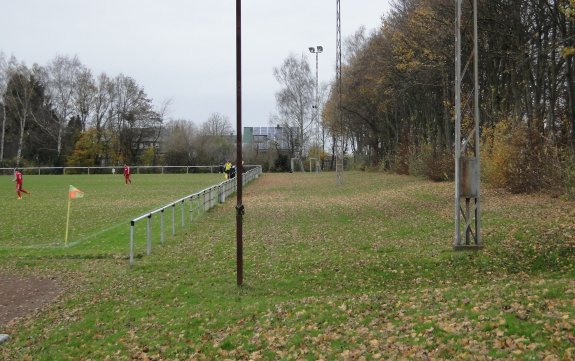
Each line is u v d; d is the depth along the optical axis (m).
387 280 12.16
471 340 6.84
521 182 22.27
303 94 82.19
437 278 11.97
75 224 22.61
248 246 16.77
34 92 78.44
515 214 17.30
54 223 22.86
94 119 84.88
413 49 33.28
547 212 16.78
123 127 85.50
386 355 6.86
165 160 81.94
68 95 83.19
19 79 76.69
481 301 8.54
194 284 12.60
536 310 7.58
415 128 47.41
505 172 23.22
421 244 14.77
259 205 28.81
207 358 7.90
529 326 6.99
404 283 11.86
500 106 29.48
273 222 21.91
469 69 30.92
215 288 12.18
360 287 11.83
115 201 31.69
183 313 10.28
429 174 34.97
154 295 11.88
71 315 10.72
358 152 80.19
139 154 87.06
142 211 26.62
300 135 82.19
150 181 51.09
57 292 12.43
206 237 18.69
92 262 15.24
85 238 19.12
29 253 16.52
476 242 13.48
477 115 13.30
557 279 10.09
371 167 61.12
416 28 31.77
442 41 29.42
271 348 7.91
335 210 24.77
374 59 44.75
